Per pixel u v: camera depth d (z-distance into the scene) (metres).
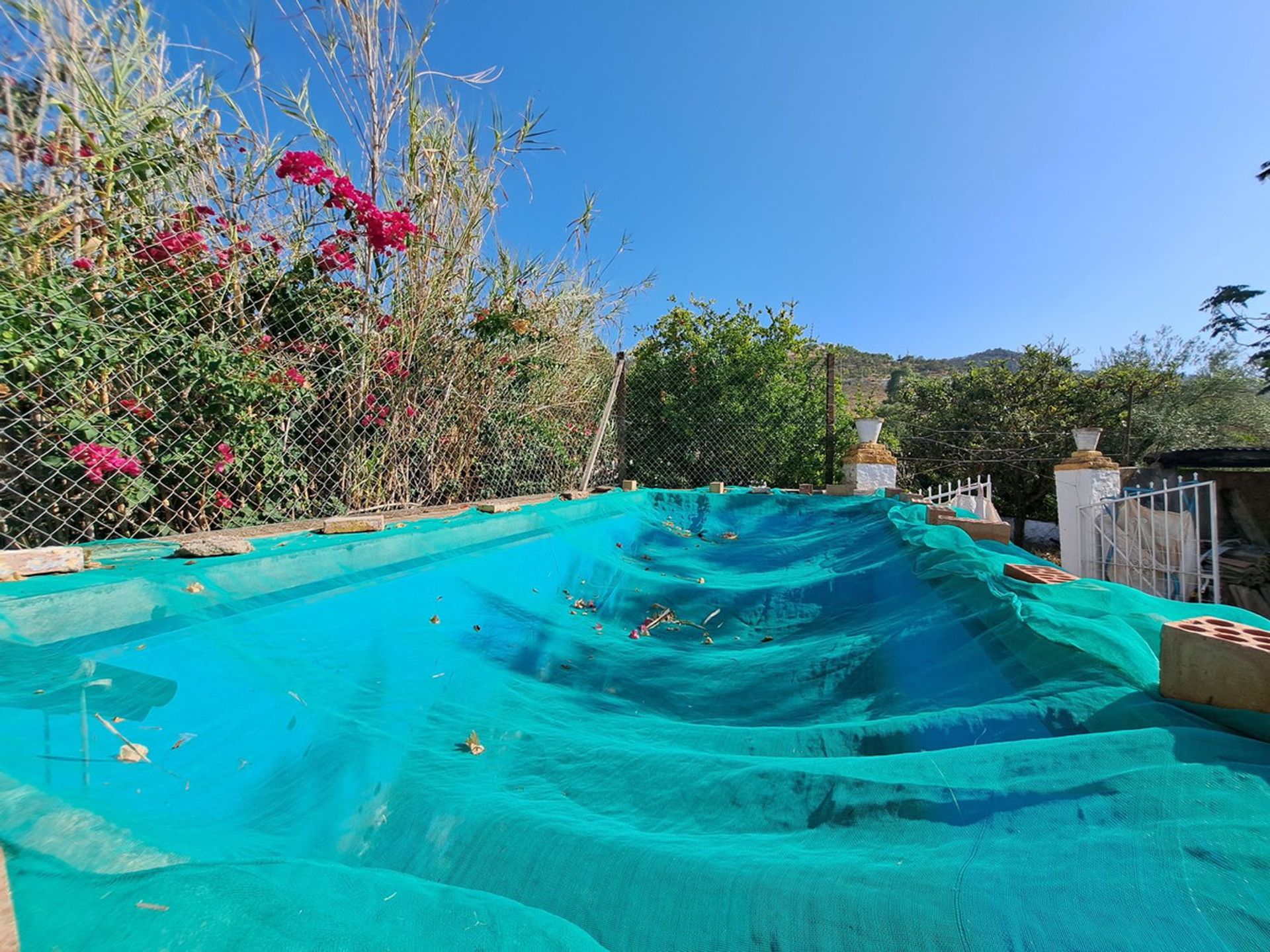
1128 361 15.20
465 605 2.93
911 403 13.36
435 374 4.61
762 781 1.26
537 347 5.45
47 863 0.83
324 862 1.06
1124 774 1.07
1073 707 1.42
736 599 3.53
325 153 3.95
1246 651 1.27
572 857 1.07
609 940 0.95
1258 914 0.80
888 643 2.33
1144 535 6.31
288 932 0.76
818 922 0.89
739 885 0.96
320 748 1.43
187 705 1.58
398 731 1.60
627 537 5.20
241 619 2.08
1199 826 0.95
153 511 2.96
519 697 2.04
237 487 3.34
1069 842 0.96
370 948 0.76
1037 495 11.65
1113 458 10.84
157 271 2.90
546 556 3.82
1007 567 2.47
